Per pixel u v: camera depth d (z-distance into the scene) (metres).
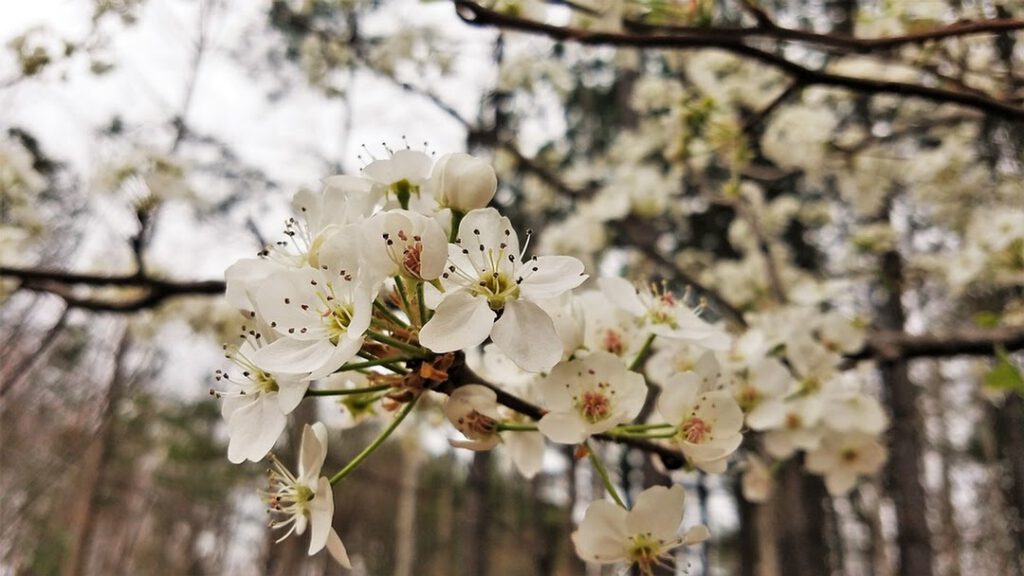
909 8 2.47
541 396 1.54
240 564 17.95
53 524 9.95
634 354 1.69
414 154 1.47
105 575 13.95
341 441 10.32
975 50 2.92
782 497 10.46
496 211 1.34
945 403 11.27
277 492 1.39
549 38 2.06
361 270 1.22
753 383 2.11
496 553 16.45
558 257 1.34
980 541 12.53
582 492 11.57
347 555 1.26
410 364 1.32
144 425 9.95
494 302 1.27
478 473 7.30
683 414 1.52
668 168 5.68
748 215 4.53
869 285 6.29
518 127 5.50
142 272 3.23
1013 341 2.96
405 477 14.01
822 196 6.94
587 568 11.05
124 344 6.19
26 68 3.15
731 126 3.36
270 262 1.45
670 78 5.45
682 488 1.42
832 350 2.91
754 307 4.33
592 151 7.95
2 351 4.12
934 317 6.69
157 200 3.49
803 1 3.40
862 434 2.59
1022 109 2.08
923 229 5.73
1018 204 4.25
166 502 13.45
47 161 3.90
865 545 14.47
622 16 2.39
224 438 11.09
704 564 7.06
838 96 4.28
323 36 4.81
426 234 1.22
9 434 7.42
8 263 3.40
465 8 2.03
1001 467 10.98
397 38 4.80
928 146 5.49
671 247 8.41
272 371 1.23
